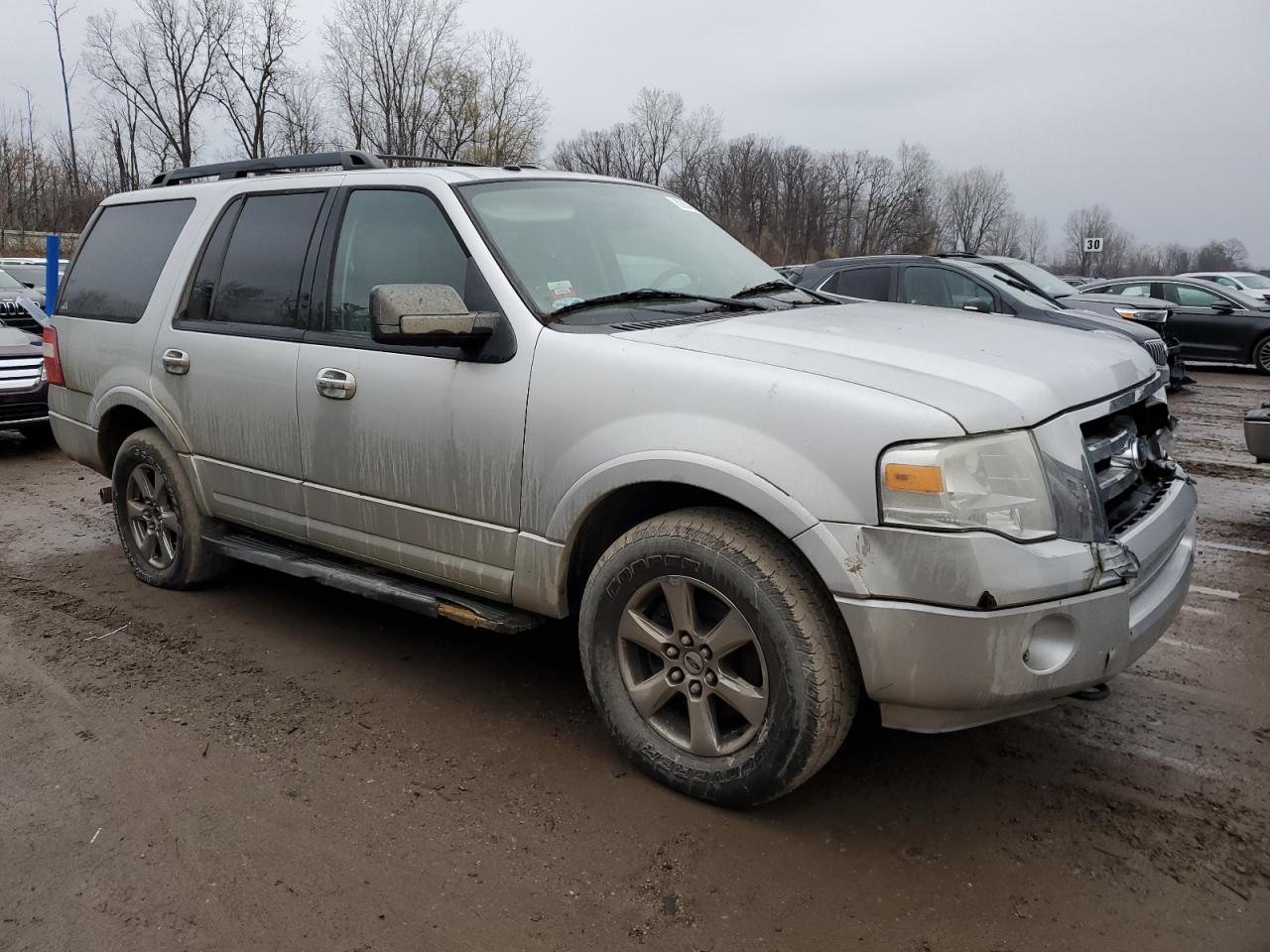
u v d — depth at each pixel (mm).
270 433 3938
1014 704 2477
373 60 38500
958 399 2479
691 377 2770
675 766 2924
